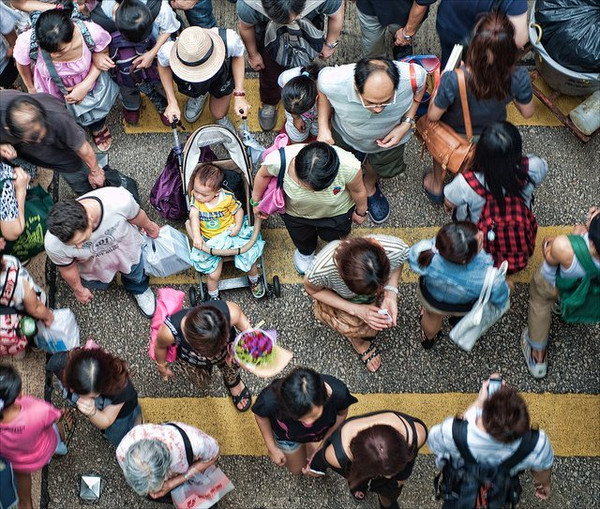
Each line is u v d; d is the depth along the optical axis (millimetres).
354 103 3912
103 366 3430
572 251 3531
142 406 4473
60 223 3613
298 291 4742
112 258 4195
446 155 4219
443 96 3959
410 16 4723
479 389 4449
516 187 3734
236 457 4348
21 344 4125
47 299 4656
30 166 4504
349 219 4227
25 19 4977
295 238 4406
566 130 5133
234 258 4449
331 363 4547
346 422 3348
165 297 3816
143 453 3168
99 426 3730
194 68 4363
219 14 5707
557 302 4543
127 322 4707
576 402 4387
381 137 4227
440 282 3617
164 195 4645
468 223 3414
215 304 3676
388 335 4598
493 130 3564
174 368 4555
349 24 5570
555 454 4266
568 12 4719
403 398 4445
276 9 3924
